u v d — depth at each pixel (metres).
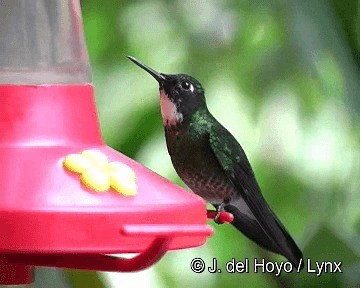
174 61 10.62
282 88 10.64
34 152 6.62
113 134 10.19
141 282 10.13
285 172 10.92
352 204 11.04
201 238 6.57
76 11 7.42
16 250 5.98
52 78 7.07
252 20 10.69
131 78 10.45
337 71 10.11
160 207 6.29
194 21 10.74
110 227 6.07
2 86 6.93
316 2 10.01
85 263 6.73
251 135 10.66
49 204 6.04
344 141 10.91
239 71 10.66
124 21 10.69
